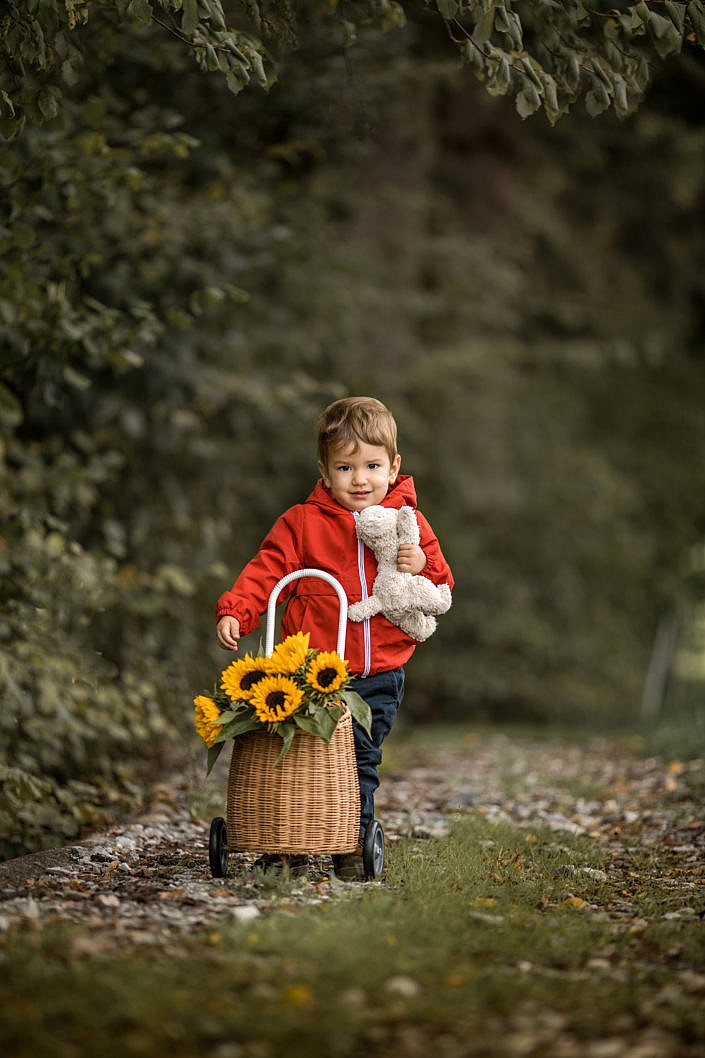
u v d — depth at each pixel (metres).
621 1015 3.81
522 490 21.77
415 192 19.77
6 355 8.06
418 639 5.99
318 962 4.12
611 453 24.28
